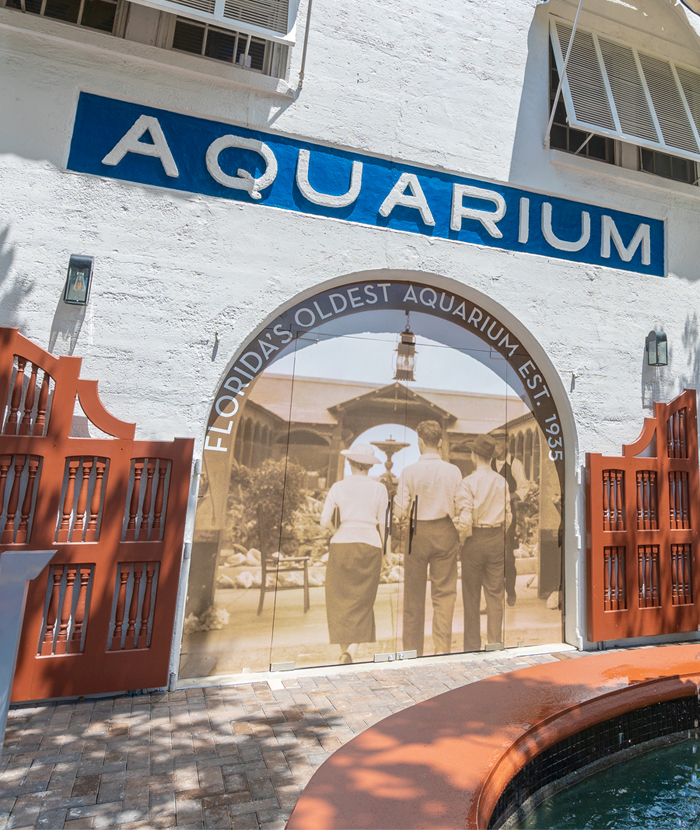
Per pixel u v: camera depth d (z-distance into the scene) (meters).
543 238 6.33
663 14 7.18
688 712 3.59
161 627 4.46
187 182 5.04
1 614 2.36
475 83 6.16
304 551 5.25
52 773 3.21
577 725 2.88
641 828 2.70
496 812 2.27
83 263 4.52
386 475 5.62
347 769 2.24
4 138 4.56
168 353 4.84
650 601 6.23
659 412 6.52
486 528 5.94
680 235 7.07
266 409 5.25
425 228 5.81
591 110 6.45
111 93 4.86
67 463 4.38
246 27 4.91
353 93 5.63
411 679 4.95
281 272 5.22
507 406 6.17
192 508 4.80
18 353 4.25
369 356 5.67
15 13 4.61
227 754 3.50
